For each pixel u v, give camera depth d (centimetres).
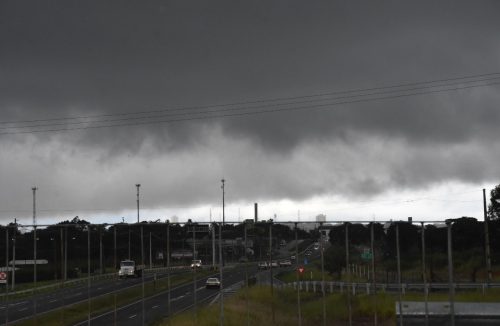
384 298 4269
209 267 7175
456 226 7062
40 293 6372
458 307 3384
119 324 3981
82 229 6412
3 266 7138
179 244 6850
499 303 3341
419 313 3381
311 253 5731
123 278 7669
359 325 3753
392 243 4588
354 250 5688
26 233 5228
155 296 5947
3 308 5197
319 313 4225
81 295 5988
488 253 5788
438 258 5697
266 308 4316
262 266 6825
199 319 3562
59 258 7475
